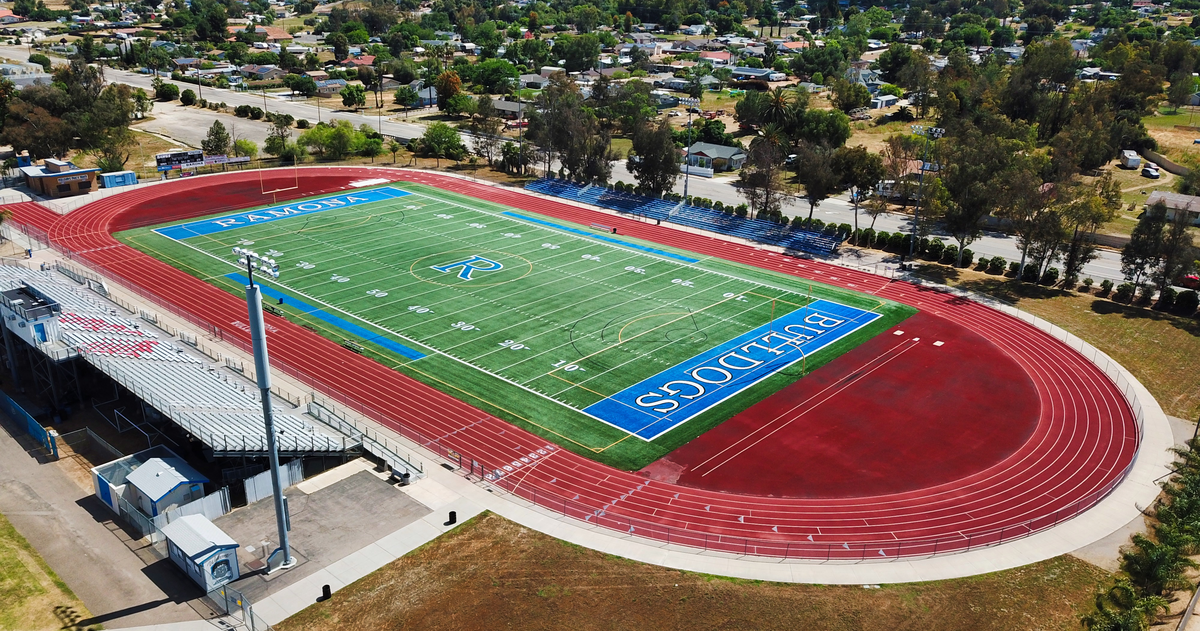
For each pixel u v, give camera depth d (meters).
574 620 43.81
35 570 46.59
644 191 126.69
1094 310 88.00
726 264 99.69
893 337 80.06
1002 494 56.25
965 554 50.03
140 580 46.22
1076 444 62.72
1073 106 169.00
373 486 55.38
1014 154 127.69
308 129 160.88
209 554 44.91
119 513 51.72
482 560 48.34
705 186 136.38
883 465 59.34
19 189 124.38
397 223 113.12
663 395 68.06
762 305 87.12
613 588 46.28
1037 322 84.50
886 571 48.31
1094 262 103.56
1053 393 70.44
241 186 130.38
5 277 81.25
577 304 86.12
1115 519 53.78
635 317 83.19
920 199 108.19
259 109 182.00
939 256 102.75
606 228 113.12
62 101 148.75
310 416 63.00
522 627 43.25
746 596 45.84
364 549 48.97
